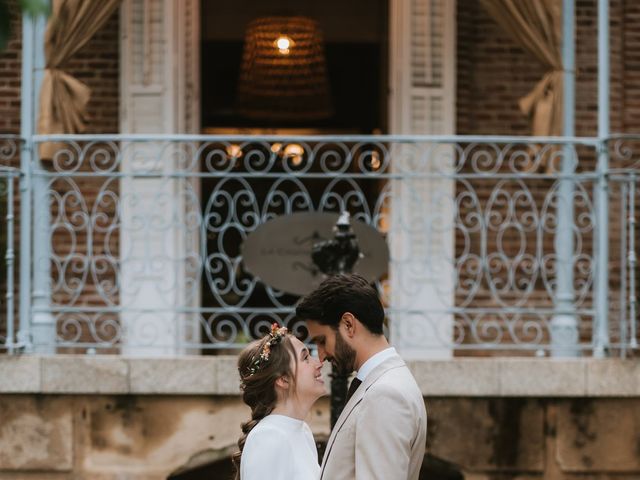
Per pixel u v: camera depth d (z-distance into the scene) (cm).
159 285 864
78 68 902
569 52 782
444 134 895
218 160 1061
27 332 717
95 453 695
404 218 883
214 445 695
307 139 715
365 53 1059
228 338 995
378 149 1005
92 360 689
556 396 696
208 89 1073
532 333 914
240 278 1012
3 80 918
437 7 893
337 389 590
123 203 871
